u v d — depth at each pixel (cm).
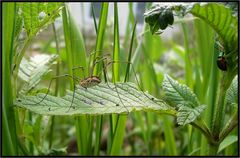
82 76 20
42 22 17
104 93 17
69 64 20
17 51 18
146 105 16
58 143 35
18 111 18
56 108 16
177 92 17
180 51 42
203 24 25
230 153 22
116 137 21
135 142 37
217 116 17
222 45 17
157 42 43
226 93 17
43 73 20
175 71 48
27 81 19
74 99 16
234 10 17
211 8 15
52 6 17
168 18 15
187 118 16
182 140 31
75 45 20
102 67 21
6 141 16
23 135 19
